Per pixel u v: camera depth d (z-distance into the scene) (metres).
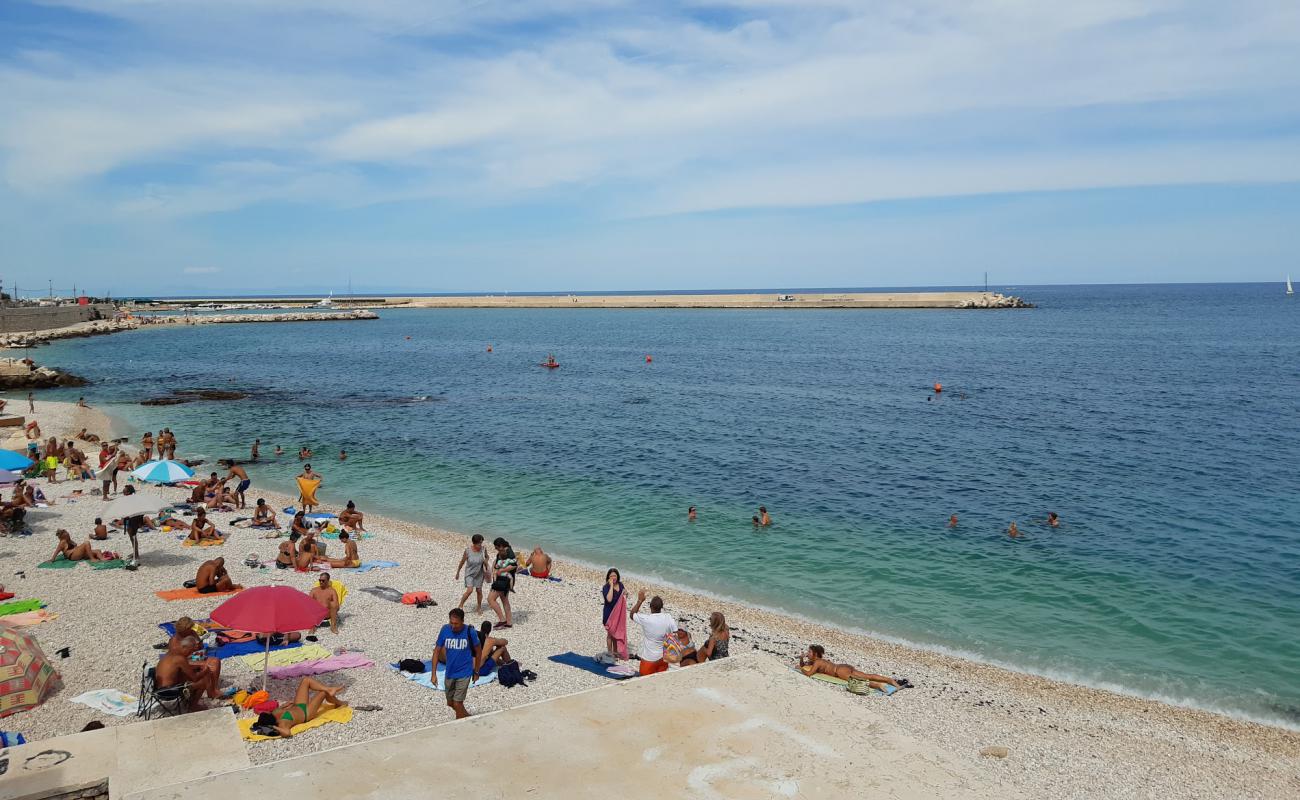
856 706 8.05
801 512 30.83
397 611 19.44
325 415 54.25
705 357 95.06
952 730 15.05
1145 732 15.40
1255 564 24.91
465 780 6.59
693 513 29.88
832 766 6.93
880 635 20.03
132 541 21.92
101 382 71.69
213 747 10.17
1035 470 37.59
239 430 48.34
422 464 39.31
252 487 34.78
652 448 43.06
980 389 65.62
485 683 15.31
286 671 15.26
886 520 29.77
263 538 25.39
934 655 18.86
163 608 18.61
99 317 152.50
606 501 32.53
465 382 72.88
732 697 8.16
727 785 6.61
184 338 129.25
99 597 19.30
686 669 8.80
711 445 43.81
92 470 33.72
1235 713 16.39
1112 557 25.64
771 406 57.59
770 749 7.18
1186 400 58.91
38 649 14.02
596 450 42.59
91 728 12.09
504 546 19.70
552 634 18.73
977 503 32.00
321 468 38.47
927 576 24.16
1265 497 32.53
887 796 6.52
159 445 36.97
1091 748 14.65
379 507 31.77
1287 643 19.58
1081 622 20.88
